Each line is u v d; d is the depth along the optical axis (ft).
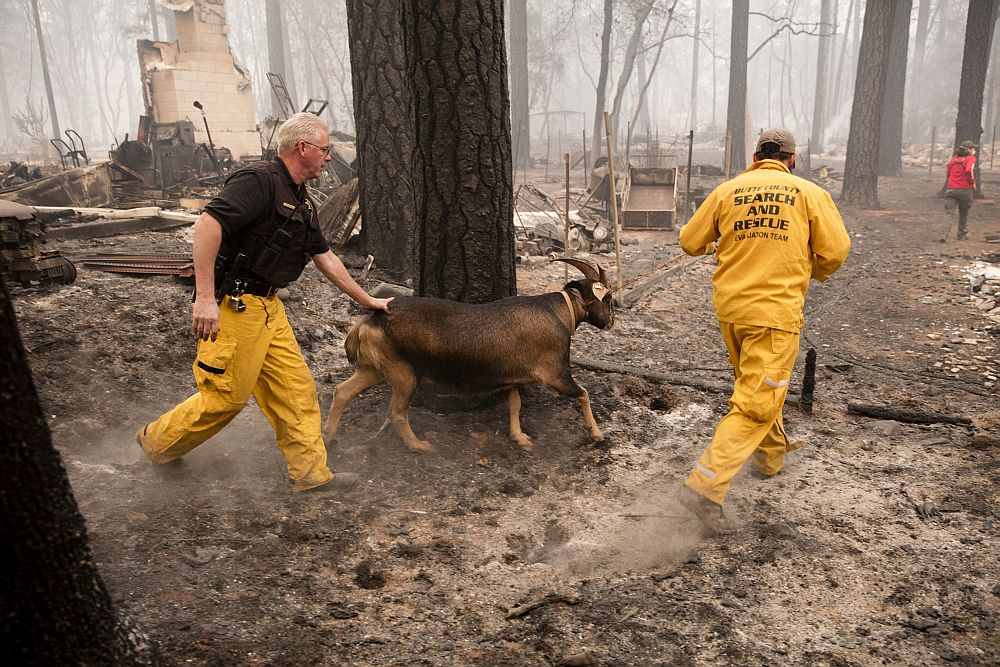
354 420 16.28
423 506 12.91
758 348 12.56
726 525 12.69
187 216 34.24
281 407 12.42
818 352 23.36
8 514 5.81
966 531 12.67
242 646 8.64
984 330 25.26
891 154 84.38
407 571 10.87
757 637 9.75
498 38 15.98
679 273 34.04
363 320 14.15
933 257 37.50
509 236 17.17
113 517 11.23
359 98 26.81
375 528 11.96
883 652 9.54
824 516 13.12
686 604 10.40
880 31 55.93
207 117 70.79
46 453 6.11
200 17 69.67
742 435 12.56
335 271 13.00
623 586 10.82
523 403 17.37
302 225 11.71
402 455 14.71
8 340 5.73
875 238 44.21
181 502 11.94
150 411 15.93
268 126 69.21
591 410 16.24
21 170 48.78
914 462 15.40
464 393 14.79
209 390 11.60
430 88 15.92
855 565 11.57
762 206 12.58
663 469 14.89
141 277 22.77
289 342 12.30
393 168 27.09
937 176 84.99
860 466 15.19
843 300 29.78
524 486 13.97
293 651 8.70
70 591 6.35
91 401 15.62
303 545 11.24
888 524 12.87
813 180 79.82
